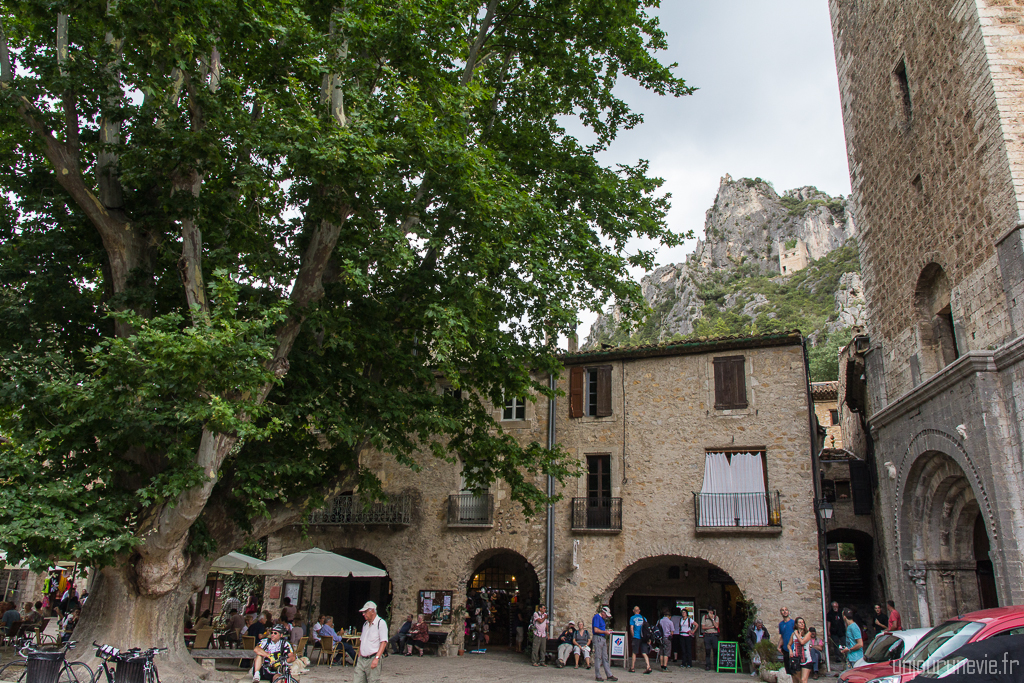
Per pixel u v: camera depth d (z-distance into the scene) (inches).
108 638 413.1
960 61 475.8
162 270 478.0
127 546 384.8
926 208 531.2
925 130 530.3
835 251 5083.7
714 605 778.8
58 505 368.2
